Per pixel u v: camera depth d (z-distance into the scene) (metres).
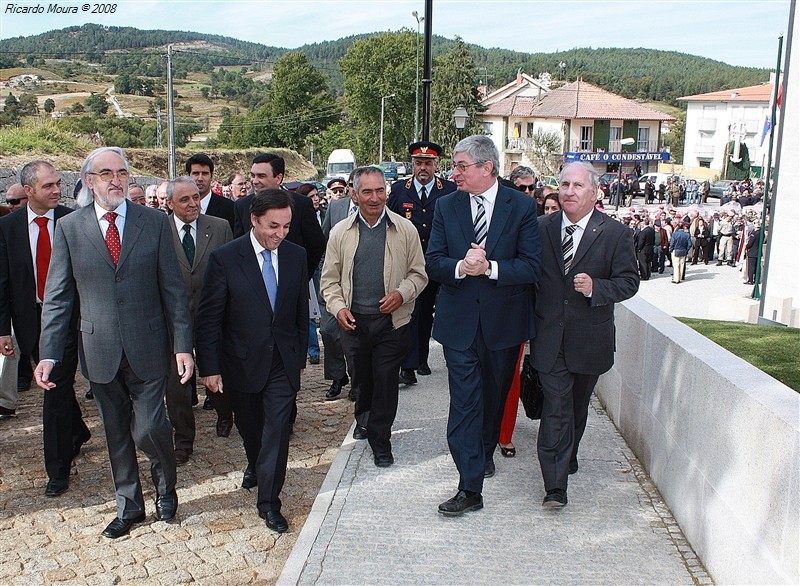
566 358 4.11
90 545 3.85
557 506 4.09
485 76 107.69
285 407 4.06
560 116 60.38
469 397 4.12
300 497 4.47
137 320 3.88
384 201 4.75
